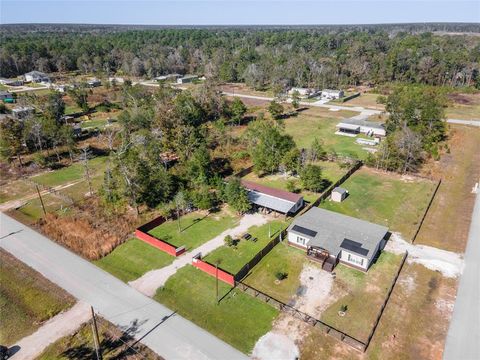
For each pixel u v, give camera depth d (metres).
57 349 29.73
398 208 51.69
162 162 61.88
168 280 37.72
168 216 49.38
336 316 33.03
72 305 34.41
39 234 46.06
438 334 31.14
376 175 62.75
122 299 35.16
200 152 59.47
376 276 38.09
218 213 50.91
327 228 42.62
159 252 42.34
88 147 75.75
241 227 47.41
